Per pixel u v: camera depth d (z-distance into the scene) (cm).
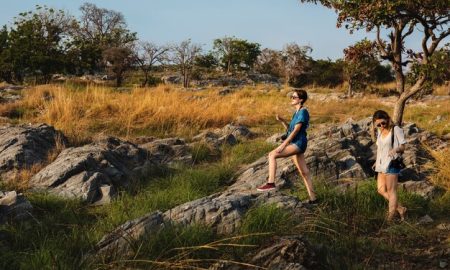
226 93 3812
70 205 837
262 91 3853
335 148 1125
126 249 577
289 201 704
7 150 1099
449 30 1249
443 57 1253
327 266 545
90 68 5719
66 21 5431
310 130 1842
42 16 5203
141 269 537
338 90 4444
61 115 1753
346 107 2627
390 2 1177
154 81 5653
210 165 1207
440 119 1959
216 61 7044
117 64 5266
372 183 844
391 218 725
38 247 629
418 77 1373
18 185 941
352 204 766
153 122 1745
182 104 1958
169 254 569
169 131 1733
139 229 605
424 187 873
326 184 868
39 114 1952
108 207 838
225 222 630
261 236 599
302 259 535
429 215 771
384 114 736
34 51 5075
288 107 2489
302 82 5456
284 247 545
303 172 756
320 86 5353
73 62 5400
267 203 684
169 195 865
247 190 908
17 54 4934
